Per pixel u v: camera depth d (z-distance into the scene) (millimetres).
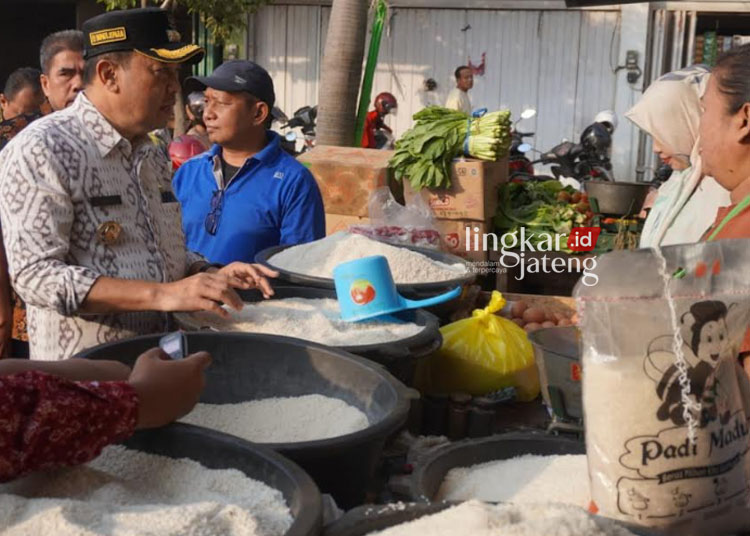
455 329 2330
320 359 1710
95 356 1581
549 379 1878
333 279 2336
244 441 1233
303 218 3301
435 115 4484
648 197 5371
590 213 5066
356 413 1607
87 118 2100
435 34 12305
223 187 3357
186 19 12141
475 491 1404
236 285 2094
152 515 1041
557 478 1434
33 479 1160
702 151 1712
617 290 1134
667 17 11680
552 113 12180
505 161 4754
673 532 1142
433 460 1446
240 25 9664
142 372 1270
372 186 4082
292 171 3318
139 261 2158
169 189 2389
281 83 12828
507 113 4410
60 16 13297
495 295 2354
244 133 3305
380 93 11320
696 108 2641
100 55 2070
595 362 1150
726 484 1171
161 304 1954
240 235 3293
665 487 1135
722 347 1146
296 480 1110
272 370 1755
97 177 2086
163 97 2148
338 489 1319
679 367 1123
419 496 1272
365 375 1632
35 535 990
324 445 1254
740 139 1630
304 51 12695
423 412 1996
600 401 1146
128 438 1313
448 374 2275
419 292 2355
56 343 2129
